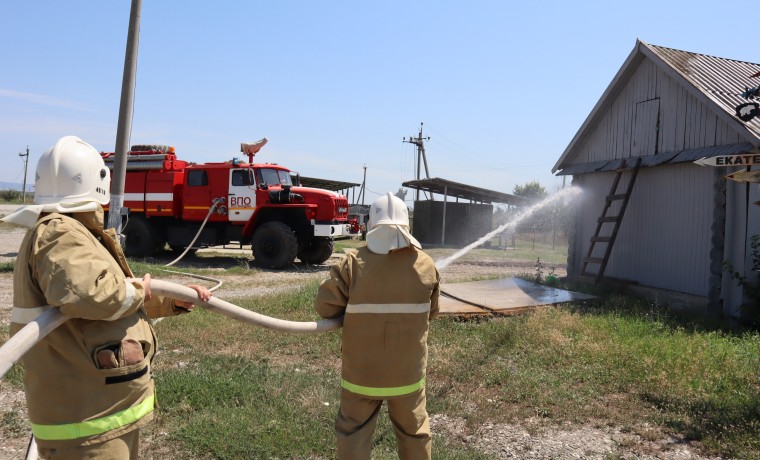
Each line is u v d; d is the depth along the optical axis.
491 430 4.24
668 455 3.88
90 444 2.09
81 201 2.28
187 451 3.75
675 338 6.56
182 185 15.73
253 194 14.77
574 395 4.87
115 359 2.15
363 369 2.82
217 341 6.32
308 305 8.27
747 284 7.96
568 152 12.03
